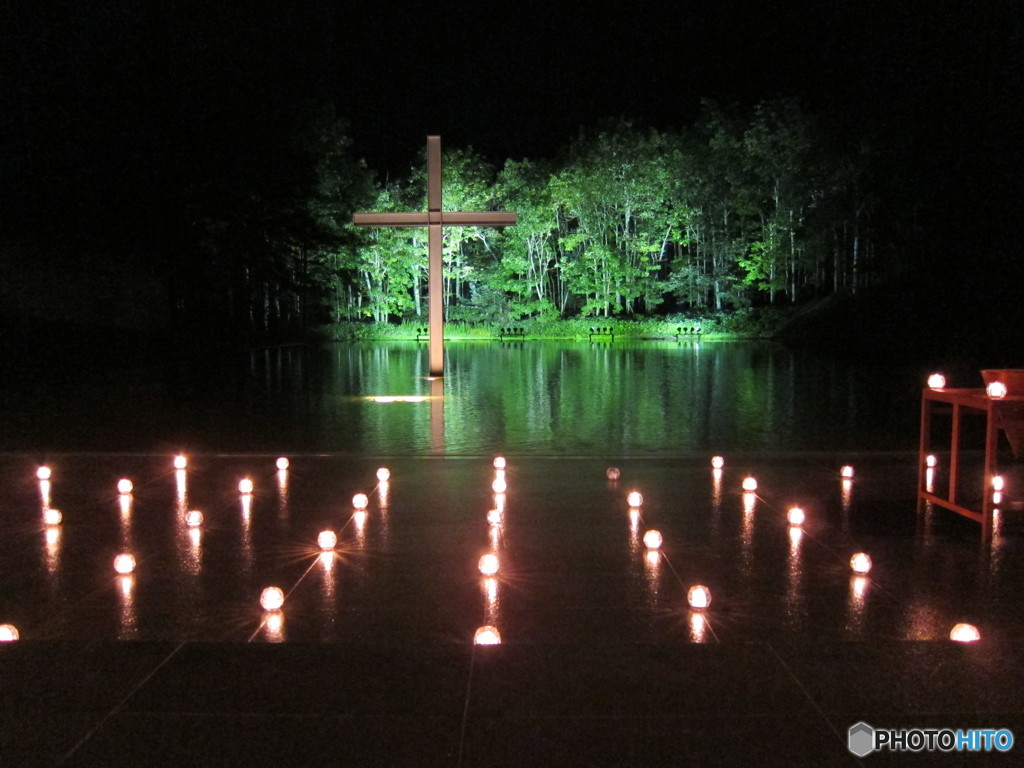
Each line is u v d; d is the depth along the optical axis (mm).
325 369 26031
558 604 5000
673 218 51344
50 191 28516
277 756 3109
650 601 5047
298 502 7691
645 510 7336
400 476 8891
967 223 32969
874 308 36156
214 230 36219
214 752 3139
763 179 46594
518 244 53281
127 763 3074
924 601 5027
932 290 34062
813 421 13445
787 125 44969
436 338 21969
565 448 10766
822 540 6363
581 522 6930
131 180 31094
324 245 42219
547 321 51969
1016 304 29469
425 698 3543
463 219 21469
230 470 9250
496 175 56781
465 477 8812
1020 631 4562
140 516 7184
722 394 17781
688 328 47750
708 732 3270
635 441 11367
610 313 55312
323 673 3791
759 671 3797
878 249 40125
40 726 3336
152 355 29281
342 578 5500
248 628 4645
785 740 3217
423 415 14406
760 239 48875
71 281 29203
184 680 3727
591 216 52312
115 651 4043
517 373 23812
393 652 4016
